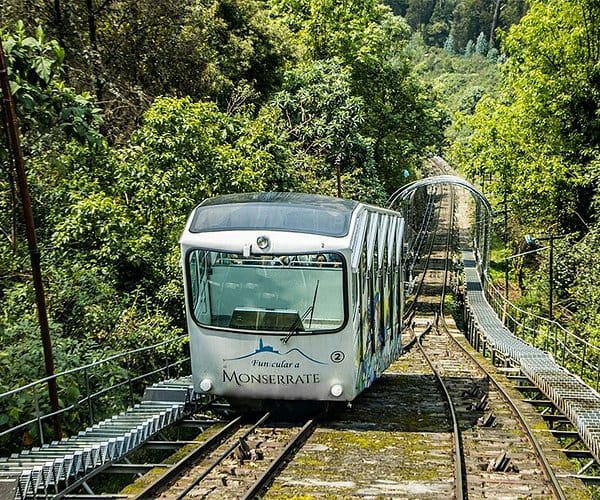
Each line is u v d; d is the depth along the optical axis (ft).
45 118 36.40
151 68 82.53
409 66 148.56
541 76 120.47
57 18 68.23
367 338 41.86
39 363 36.96
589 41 121.19
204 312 38.40
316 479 30.07
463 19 542.98
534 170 119.96
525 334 98.48
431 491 28.71
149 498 27.02
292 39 119.44
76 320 44.91
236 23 101.86
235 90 91.76
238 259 37.88
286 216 38.04
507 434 40.01
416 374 68.03
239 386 38.47
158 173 55.01
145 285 53.88
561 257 112.37
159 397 40.81
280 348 37.60
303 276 37.52
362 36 139.44
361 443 36.24
